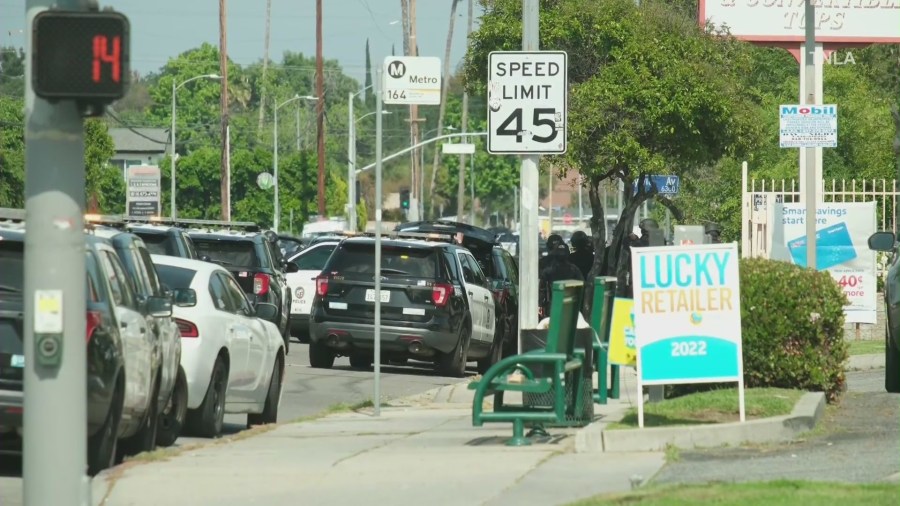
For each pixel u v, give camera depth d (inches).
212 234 3056.1
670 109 3823.8
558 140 1900.8
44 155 1047.6
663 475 1279.5
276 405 2097.7
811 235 2709.2
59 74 1017.5
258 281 3006.9
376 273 2058.3
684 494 1123.9
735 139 3978.8
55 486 1053.8
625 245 3816.4
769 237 3115.2
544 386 1517.0
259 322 2042.3
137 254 1685.5
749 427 1488.7
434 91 2030.0
